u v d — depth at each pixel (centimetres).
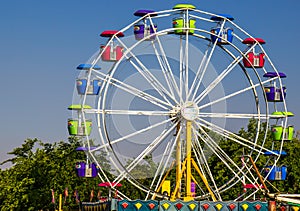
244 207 4884
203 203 4872
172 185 5675
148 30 5572
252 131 6694
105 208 4947
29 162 7869
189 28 5466
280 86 5822
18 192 7700
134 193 6788
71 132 5372
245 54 5812
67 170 7769
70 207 7800
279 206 4522
